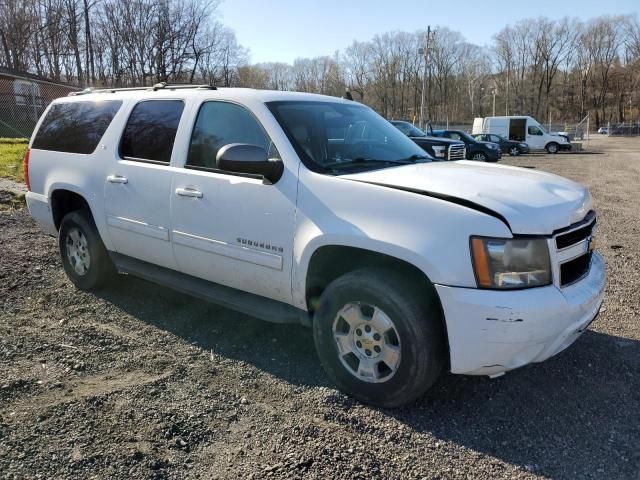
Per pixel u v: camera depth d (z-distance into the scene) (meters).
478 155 24.36
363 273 3.11
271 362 3.70
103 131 4.62
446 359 2.99
